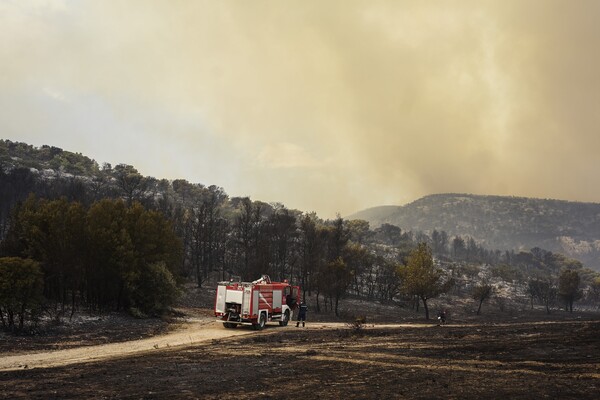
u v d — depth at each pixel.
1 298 26.56
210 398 12.96
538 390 13.80
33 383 14.77
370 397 13.06
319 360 20.19
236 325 38.25
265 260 82.31
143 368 17.97
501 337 29.41
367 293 121.75
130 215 46.00
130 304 42.44
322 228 117.00
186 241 105.19
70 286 42.84
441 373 16.88
